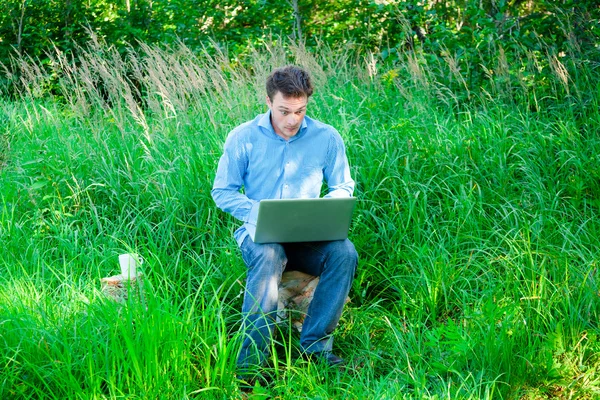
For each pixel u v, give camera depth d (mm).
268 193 3707
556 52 6500
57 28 9617
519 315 3697
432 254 4305
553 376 3365
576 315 3707
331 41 8641
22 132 6809
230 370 3299
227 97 6242
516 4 8102
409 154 5141
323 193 4887
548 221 4605
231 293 4203
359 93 6566
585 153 5367
